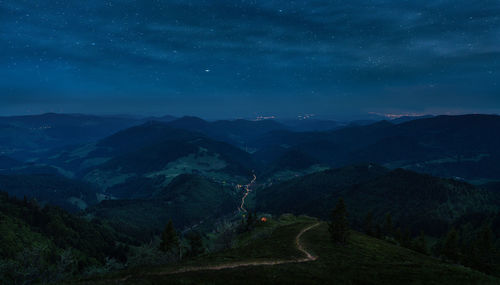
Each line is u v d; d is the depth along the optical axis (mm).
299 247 66062
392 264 44406
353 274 37688
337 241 74188
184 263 45375
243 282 32656
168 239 90000
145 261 71438
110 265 75750
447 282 35875
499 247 148250
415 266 43062
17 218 181500
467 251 108188
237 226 124250
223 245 94312
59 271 53906
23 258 51875
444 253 107500
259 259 50406
